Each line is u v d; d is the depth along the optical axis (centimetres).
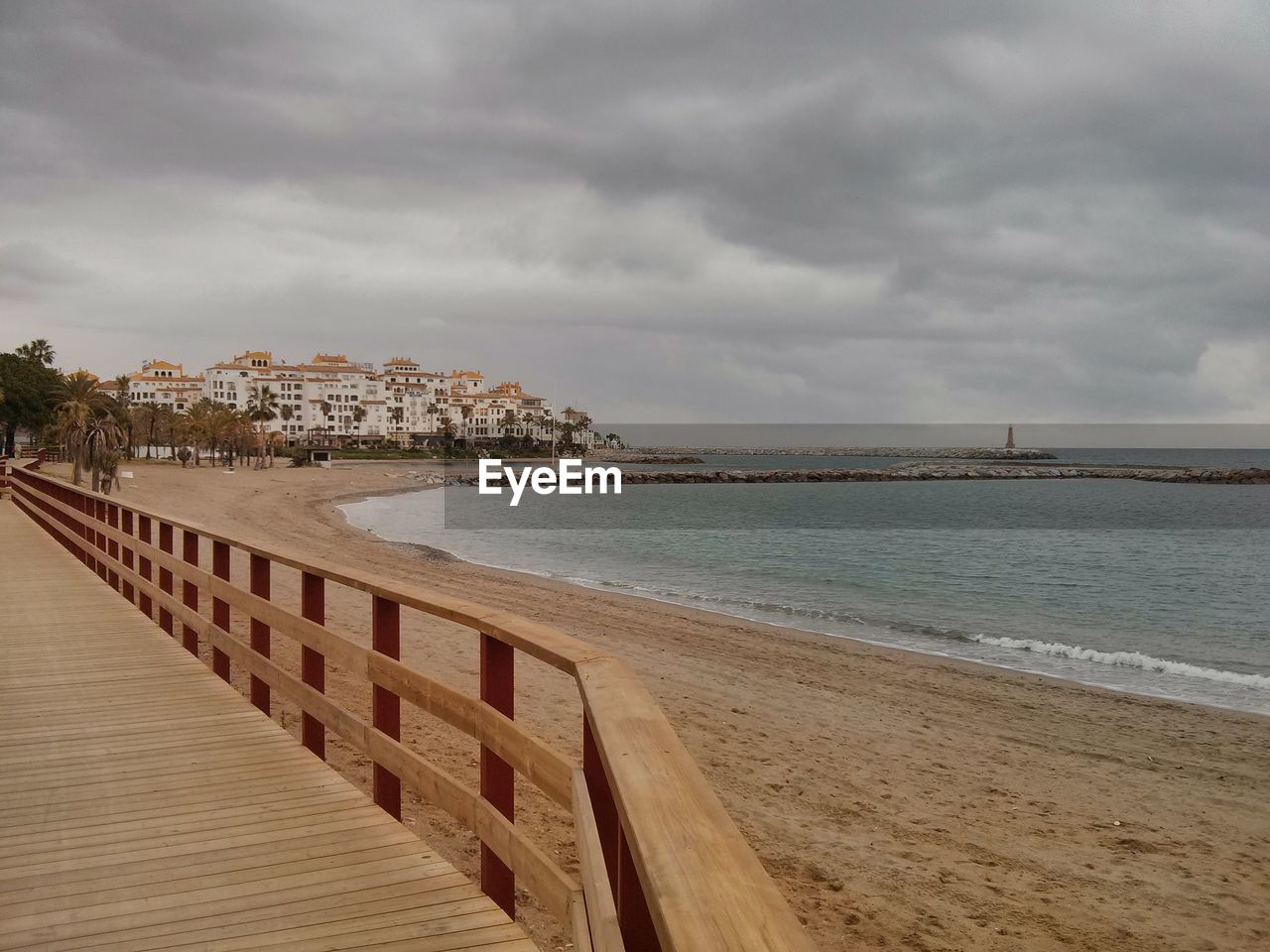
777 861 596
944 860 621
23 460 6188
